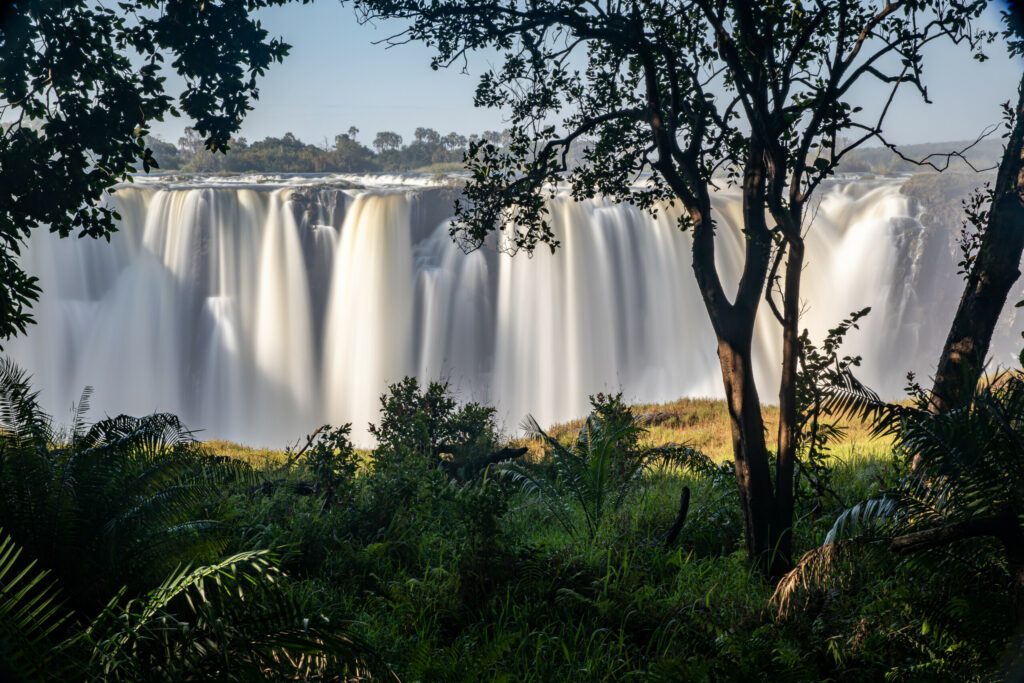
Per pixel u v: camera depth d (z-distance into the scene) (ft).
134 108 29.12
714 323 29.14
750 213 29.19
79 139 28.99
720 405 95.66
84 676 15.15
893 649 19.86
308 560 28.71
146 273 195.83
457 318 198.90
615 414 41.93
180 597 18.85
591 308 192.13
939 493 19.89
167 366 193.88
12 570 21.72
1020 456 19.01
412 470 37.11
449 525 32.71
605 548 30.35
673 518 34.86
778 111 28.60
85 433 25.82
